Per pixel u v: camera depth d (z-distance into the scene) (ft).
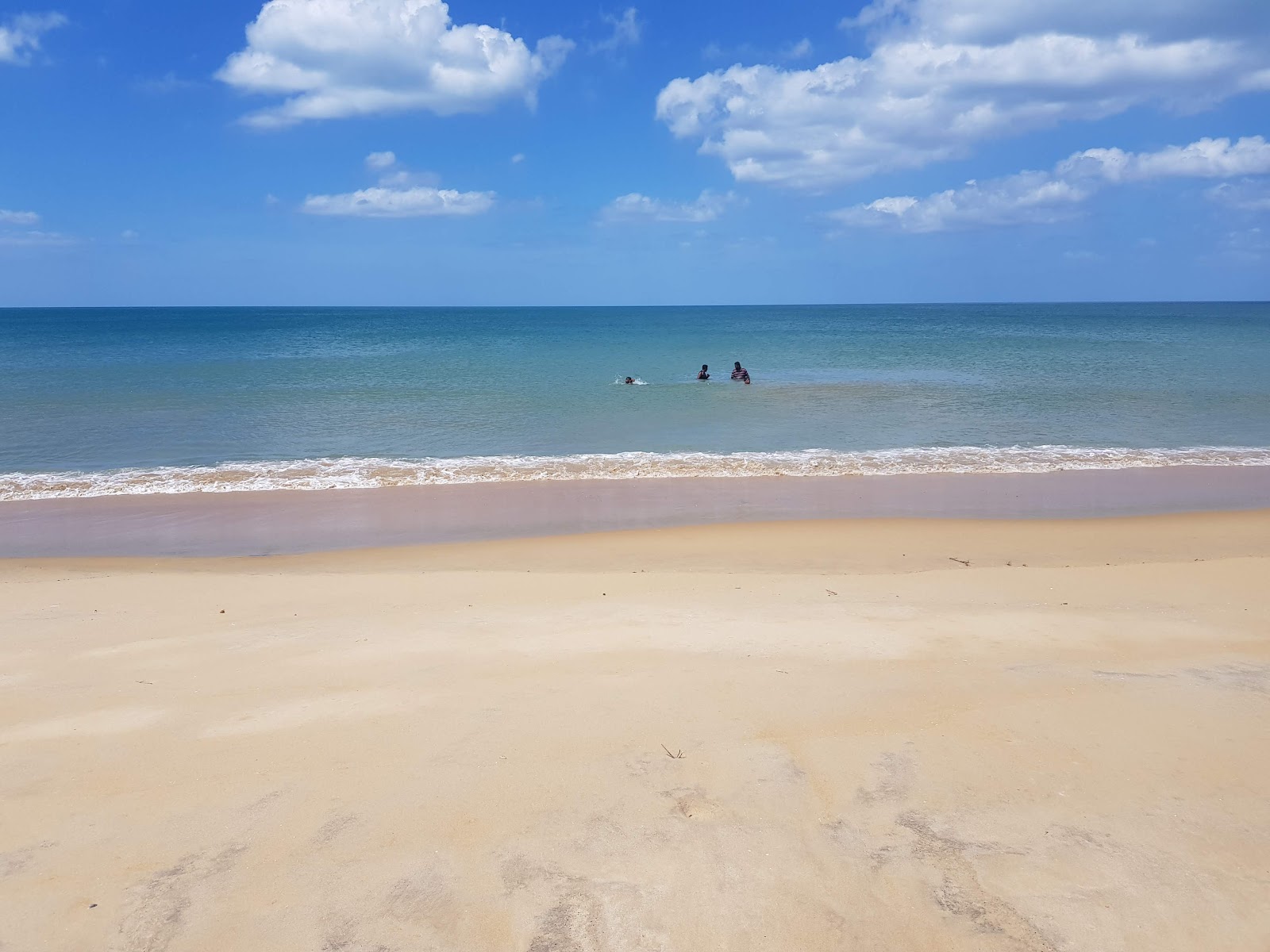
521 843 12.51
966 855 12.17
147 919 10.95
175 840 12.80
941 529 43.62
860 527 44.19
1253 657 21.15
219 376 121.80
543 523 46.03
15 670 21.77
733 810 13.41
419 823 13.11
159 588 31.86
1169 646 22.35
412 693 18.95
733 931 10.64
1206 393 97.66
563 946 10.39
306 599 29.86
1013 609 26.63
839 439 72.18
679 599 28.37
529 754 15.46
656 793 13.94
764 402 92.84
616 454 65.98
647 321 416.87
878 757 15.21
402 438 72.64
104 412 86.38
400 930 10.69
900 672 20.08
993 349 177.99
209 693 19.51
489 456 65.21
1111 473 59.31
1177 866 11.88
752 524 44.91
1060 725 16.53
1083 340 209.97
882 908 11.07
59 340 245.65
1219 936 10.53
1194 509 48.96
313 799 13.94
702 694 18.56
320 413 86.12
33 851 12.58
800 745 15.78
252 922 10.88
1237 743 15.61
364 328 339.57
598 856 12.17
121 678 20.89
